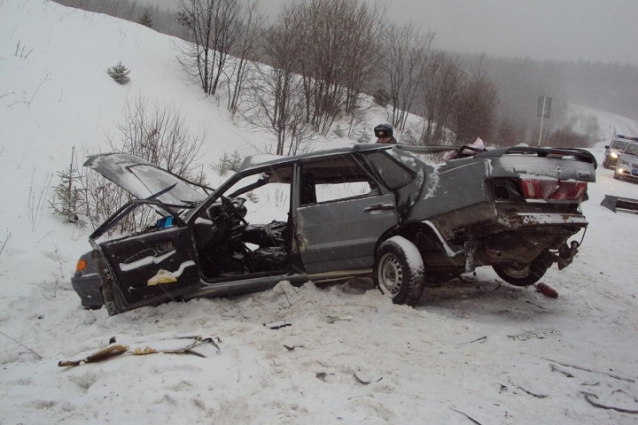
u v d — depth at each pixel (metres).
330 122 19.36
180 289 5.61
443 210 5.29
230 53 17.23
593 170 5.50
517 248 5.38
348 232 5.76
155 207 6.04
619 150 27.03
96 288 5.85
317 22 18.33
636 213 15.76
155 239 5.53
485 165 5.04
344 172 6.35
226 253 6.47
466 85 26.62
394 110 24.12
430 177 5.49
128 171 6.12
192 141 13.20
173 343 4.16
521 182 4.98
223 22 16.62
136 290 5.41
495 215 4.96
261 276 5.93
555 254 5.99
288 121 15.67
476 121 26.44
